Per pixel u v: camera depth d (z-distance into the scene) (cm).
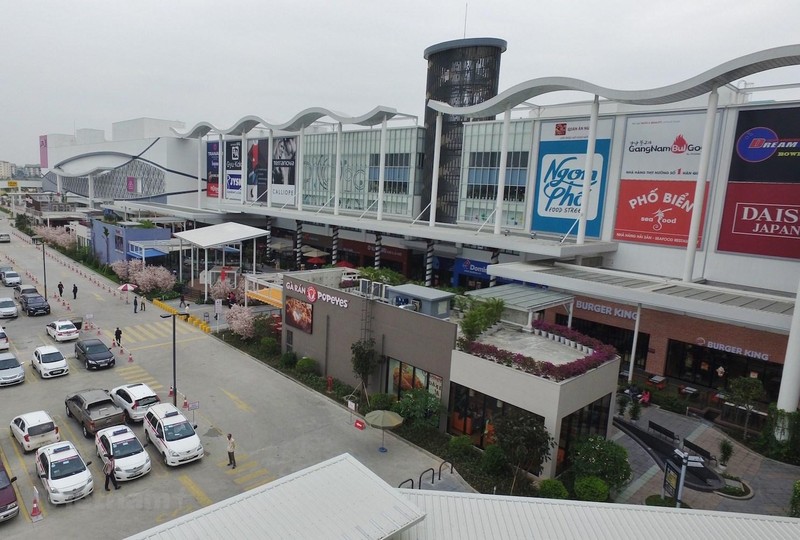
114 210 9525
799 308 2422
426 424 2439
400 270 6250
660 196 3869
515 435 1917
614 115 4081
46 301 4378
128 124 10681
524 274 3612
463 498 1430
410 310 2641
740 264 3472
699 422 2786
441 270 5744
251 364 3366
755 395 2603
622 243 4103
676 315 3334
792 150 3219
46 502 1886
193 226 7619
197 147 9212
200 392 2903
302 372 3142
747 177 3403
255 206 7544
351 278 3538
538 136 4641
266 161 7969
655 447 2456
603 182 4191
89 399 2433
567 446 2158
